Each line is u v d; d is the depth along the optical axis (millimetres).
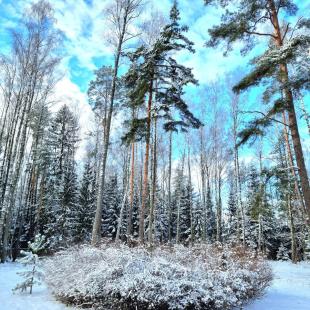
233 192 40562
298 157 10164
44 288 10281
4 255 19562
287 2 11438
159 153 31391
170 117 16531
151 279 6832
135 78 16375
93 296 7379
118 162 32625
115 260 7934
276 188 10719
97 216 13766
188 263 8906
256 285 9586
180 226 40000
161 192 41500
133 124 15953
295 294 11320
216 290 7117
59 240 23828
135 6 16250
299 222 30047
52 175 29359
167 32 15406
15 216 29203
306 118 19062
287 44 9594
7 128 25109
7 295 8867
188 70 15891
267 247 38094
